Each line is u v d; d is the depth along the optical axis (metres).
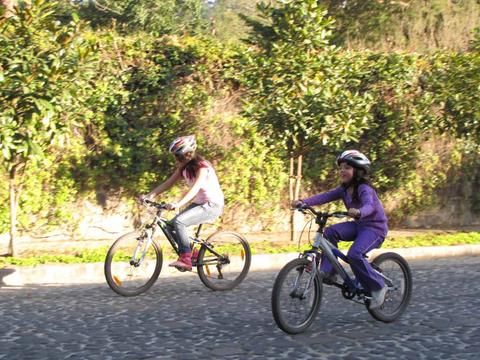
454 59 14.16
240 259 8.97
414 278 9.64
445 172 15.18
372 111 14.45
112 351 5.88
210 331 6.57
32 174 12.16
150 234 8.53
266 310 7.55
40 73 9.43
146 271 8.59
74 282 9.67
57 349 5.95
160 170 13.09
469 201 15.55
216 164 13.34
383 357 5.66
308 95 11.40
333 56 11.89
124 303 7.99
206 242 8.75
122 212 13.01
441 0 19.64
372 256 11.53
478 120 14.23
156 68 13.01
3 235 12.20
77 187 12.59
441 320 7.00
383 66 14.46
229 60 13.51
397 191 14.90
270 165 13.80
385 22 19.95
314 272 6.51
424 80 14.69
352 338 6.29
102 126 12.66
